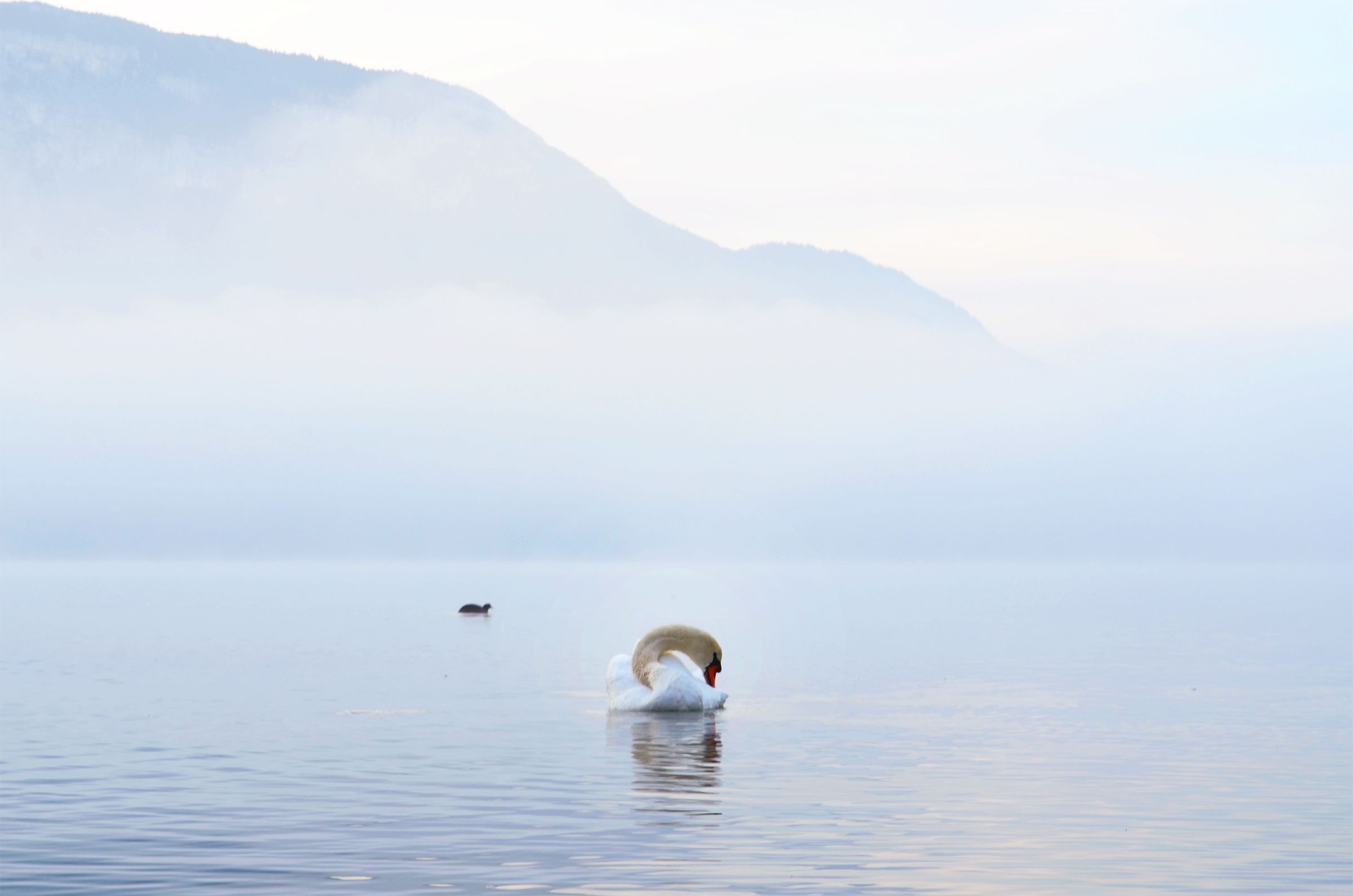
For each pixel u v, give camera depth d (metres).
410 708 49.66
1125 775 35.00
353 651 77.25
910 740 41.38
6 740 41.19
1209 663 71.50
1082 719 46.91
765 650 80.69
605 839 26.98
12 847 26.31
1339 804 31.03
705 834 27.53
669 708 48.50
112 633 93.88
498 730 43.50
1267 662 72.56
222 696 53.69
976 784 33.62
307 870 24.41
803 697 54.44
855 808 30.36
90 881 23.67
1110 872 24.52
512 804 30.66
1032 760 37.50
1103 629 105.12
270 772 35.12
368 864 24.83
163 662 69.62
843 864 25.00
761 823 28.62
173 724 44.94
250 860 25.20
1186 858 25.66
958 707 50.69
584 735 42.28
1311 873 24.52
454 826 28.28
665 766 36.09
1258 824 28.80
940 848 26.36
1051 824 28.72
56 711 48.59
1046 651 80.00
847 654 77.62
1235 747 40.25
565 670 65.56
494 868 24.56
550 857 25.41
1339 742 41.34
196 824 28.48
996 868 24.81
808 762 36.84
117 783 33.44
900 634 98.12
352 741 40.97
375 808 30.19
